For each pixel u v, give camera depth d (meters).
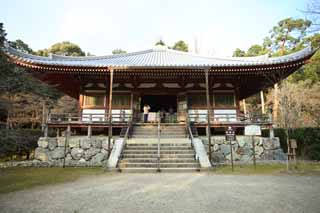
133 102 15.78
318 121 19.92
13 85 9.48
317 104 20.27
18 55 13.08
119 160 9.87
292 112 14.73
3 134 9.99
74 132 15.47
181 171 9.03
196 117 15.34
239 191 5.75
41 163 11.91
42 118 19.12
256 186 6.34
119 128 14.89
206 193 5.54
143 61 17.78
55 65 13.26
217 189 5.98
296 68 13.59
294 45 28.94
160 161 9.75
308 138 15.62
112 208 4.38
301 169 9.58
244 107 31.86
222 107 15.66
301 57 12.83
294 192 5.62
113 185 6.57
